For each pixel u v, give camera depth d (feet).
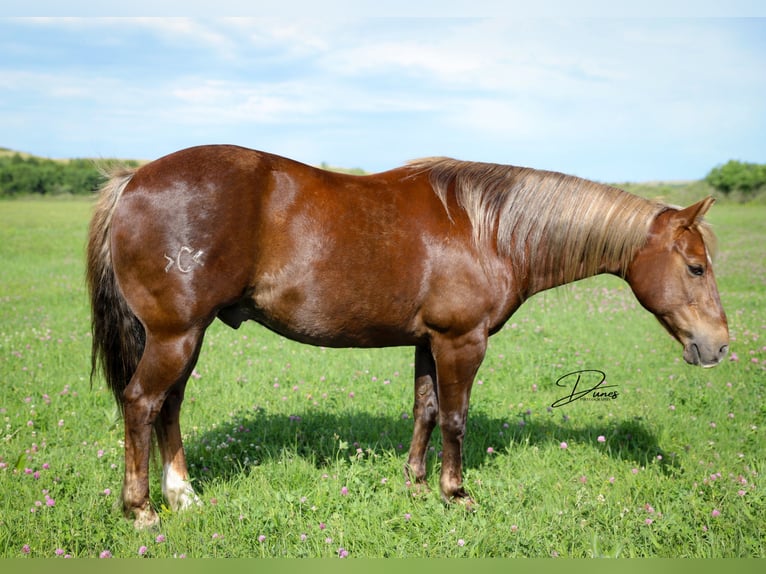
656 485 14.42
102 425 17.89
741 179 171.42
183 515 12.79
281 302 12.69
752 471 15.08
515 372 23.48
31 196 181.78
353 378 22.71
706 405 19.88
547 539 12.26
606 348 27.04
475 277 13.05
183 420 18.39
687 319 13.70
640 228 13.73
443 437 13.84
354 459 14.98
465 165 14.05
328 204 12.56
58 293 41.11
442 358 13.41
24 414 17.95
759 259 61.41
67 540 11.78
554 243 13.91
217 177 12.08
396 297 12.85
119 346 13.00
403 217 12.92
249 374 22.77
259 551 11.68
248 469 15.15
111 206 12.51
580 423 18.75
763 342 27.07
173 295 11.97
